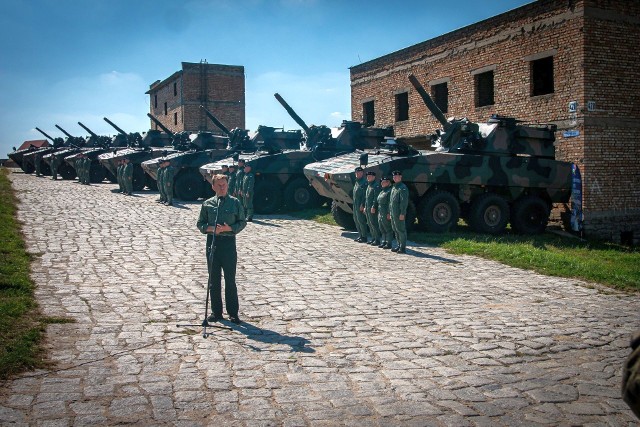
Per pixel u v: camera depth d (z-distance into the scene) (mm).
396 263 11578
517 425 4395
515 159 16766
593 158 17844
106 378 5184
